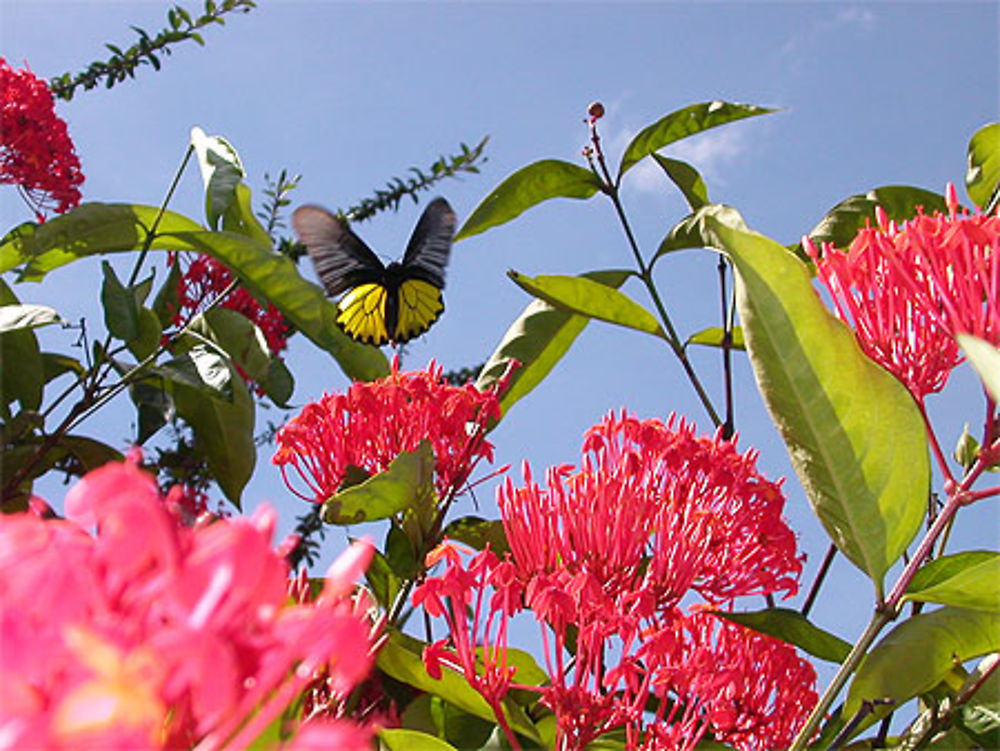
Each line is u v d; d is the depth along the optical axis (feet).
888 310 2.07
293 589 1.68
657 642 1.91
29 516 0.80
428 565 1.98
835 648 2.06
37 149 3.60
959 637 1.93
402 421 2.39
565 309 2.74
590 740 1.90
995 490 1.95
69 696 0.61
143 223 2.98
